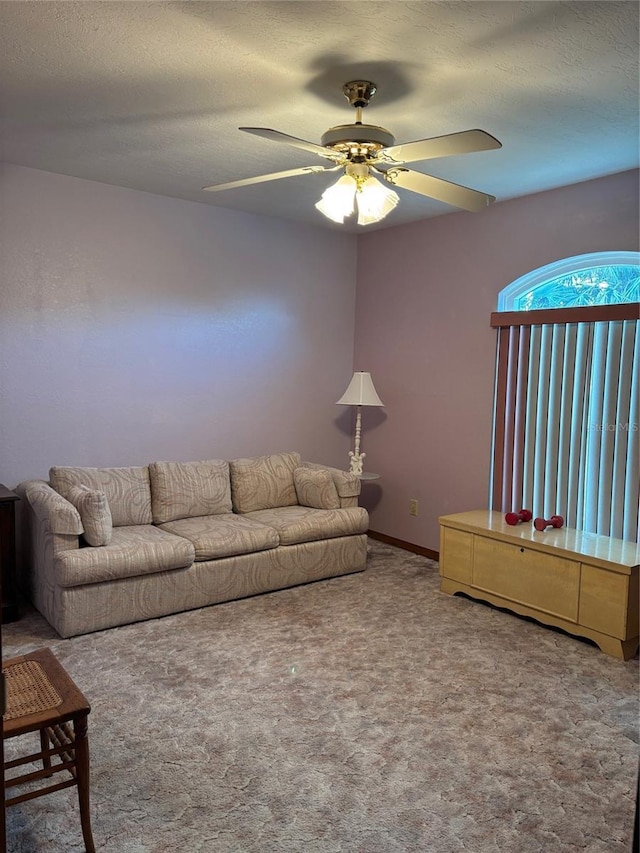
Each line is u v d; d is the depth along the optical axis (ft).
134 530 13.10
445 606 12.92
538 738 8.38
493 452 14.85
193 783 7.37
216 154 11.64
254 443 16.90
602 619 10.86
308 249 17.43
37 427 13.52
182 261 15.15
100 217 13.85
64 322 13.64
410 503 17.02
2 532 11.60
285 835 6.58
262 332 16.72
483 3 6.49
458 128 10.03
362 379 16.24
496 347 14.70
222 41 7.38
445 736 8.39
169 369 15.21
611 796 7.25
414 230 16.60
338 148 8.16
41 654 7.22
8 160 12.39
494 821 6.82
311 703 9.14
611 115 9.38
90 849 6.27
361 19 6.84
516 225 14.15
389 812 6.94
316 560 14.21
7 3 6.61
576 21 6.81
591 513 13.00
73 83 8.61
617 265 12.70
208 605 12.71
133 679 9.72
